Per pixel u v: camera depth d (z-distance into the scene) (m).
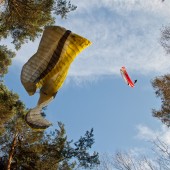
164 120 16.25
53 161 19.89
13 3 10.42
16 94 17.00
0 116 17.02
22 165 19.78
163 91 16.88
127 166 11.47
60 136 20.52
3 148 20.19
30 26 12.54
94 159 20.05
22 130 19.41
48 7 11.63
